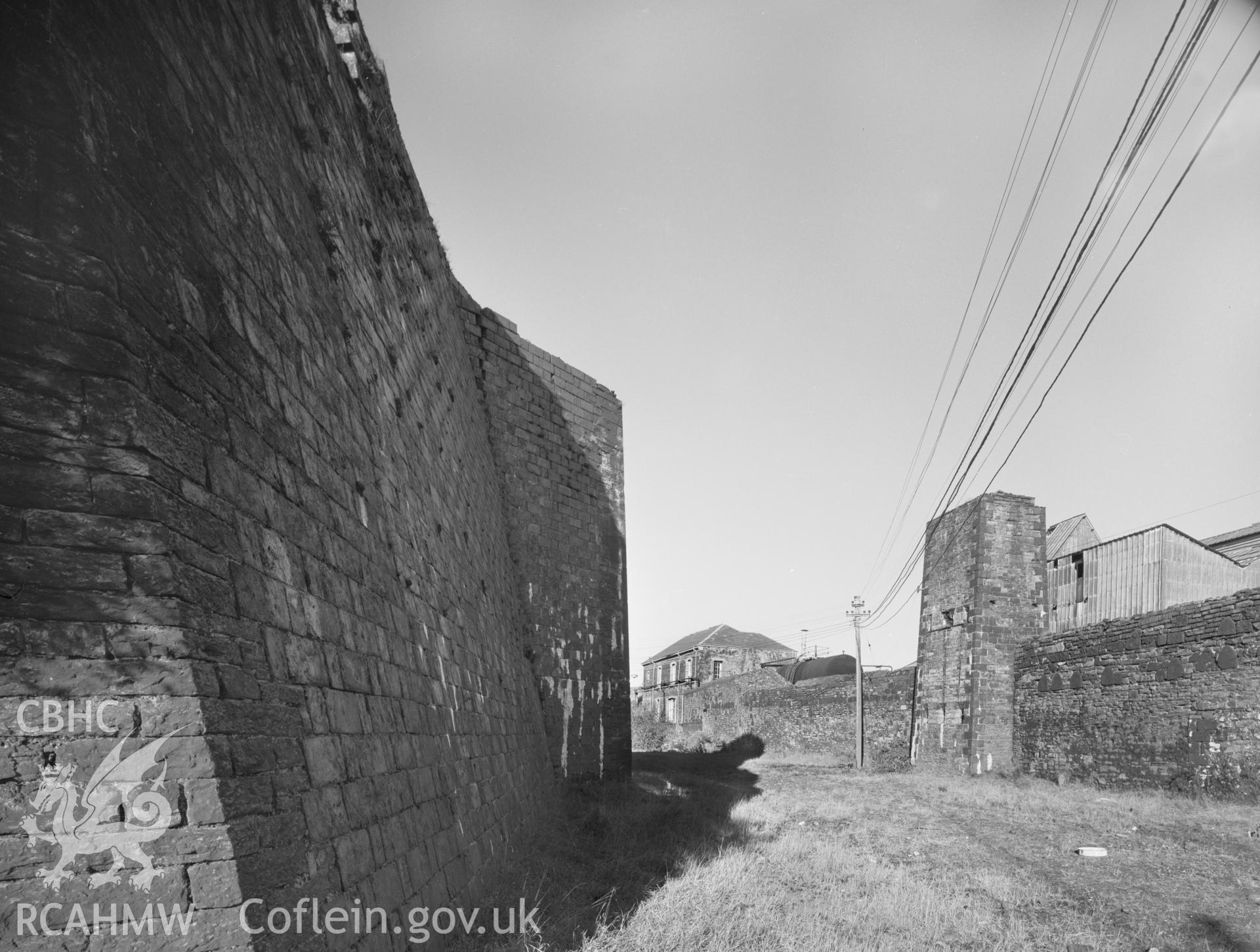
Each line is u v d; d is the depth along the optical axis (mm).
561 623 17125
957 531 26375
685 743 46781
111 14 3408
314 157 6199
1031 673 22844
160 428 3193
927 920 6988
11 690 2664
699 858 9422
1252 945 6578
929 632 27406
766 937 6270
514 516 16500
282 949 3109
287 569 4129
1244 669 15242
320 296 5727
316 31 6828
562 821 11836
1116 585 22719
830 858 9789
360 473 5914
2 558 2723
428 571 7820
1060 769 20672
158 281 3410
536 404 17766
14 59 2949
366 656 5129
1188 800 15383
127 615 2900
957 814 14570
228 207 4273
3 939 2492
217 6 4562
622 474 20250
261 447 4125
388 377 7602
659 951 5762
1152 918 7359
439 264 12281
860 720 29312
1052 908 7699
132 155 3391
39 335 2895
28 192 2936
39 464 2834
